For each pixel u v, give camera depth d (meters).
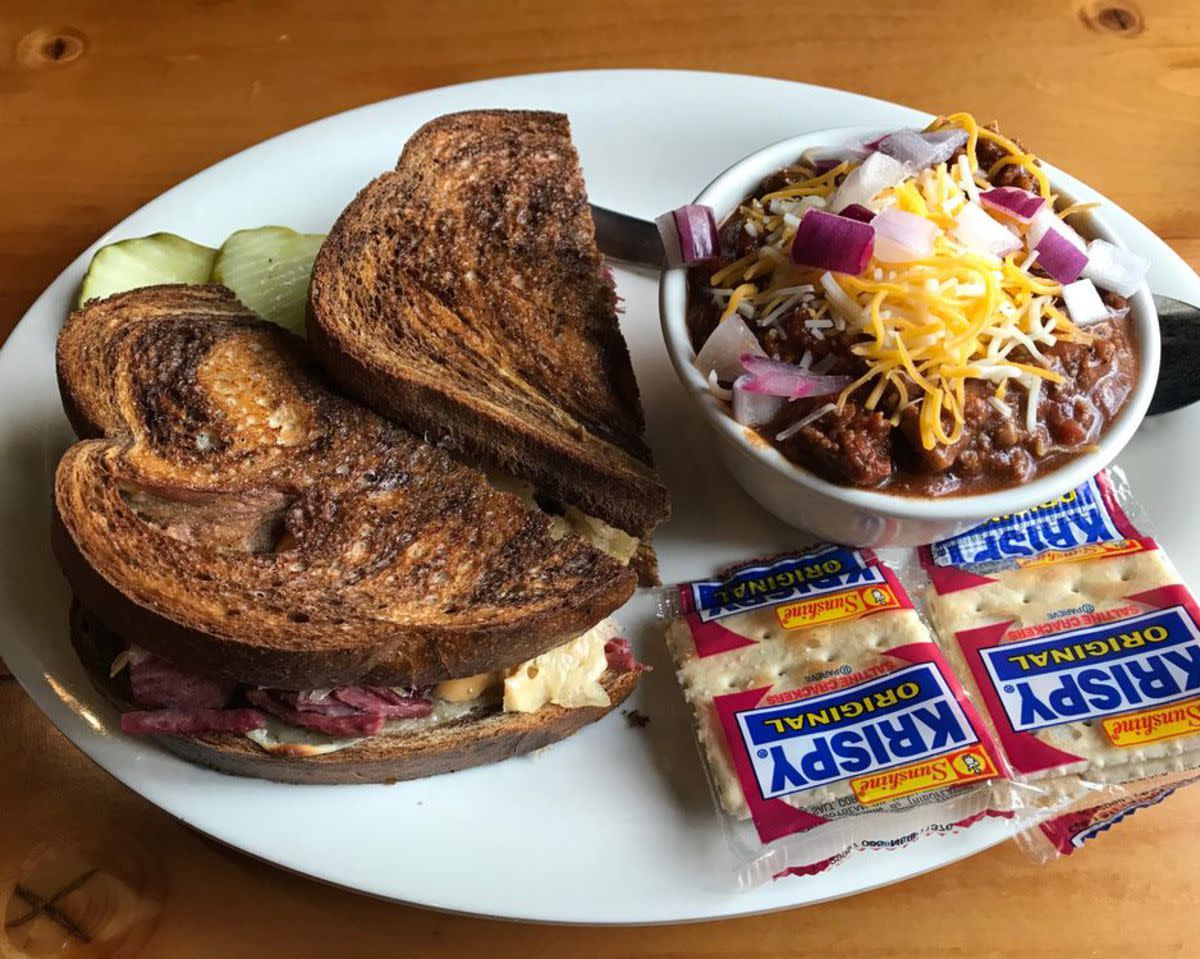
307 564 0.20
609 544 0.22
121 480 0.20
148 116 0.31
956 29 0.33
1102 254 0.21
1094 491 0.22
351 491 0.21
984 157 0.22
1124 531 0.22
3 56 0.32
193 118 0.31
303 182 0.28
